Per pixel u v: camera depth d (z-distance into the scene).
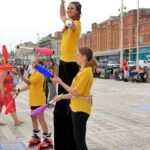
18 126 9.88
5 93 9.59
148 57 62.78
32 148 7.46
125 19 69.44
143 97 17.81
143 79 31.44
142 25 64.56
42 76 7.39
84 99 5.23
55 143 6.19
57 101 5.60
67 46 5.88
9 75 9.60
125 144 7.90
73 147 6.01
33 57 7.48
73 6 5.86
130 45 67.44
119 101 15.96
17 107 13.92
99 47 82.06
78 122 5.25
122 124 10.20
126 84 28.84
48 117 11.34
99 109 13.23
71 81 5.89
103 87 25.33
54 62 9.41
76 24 5.81
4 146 7.67
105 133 8.97
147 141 8.19
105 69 40.16
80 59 5.27
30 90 7.41
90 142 8.05
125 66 33.66
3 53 6.28
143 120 10.87
